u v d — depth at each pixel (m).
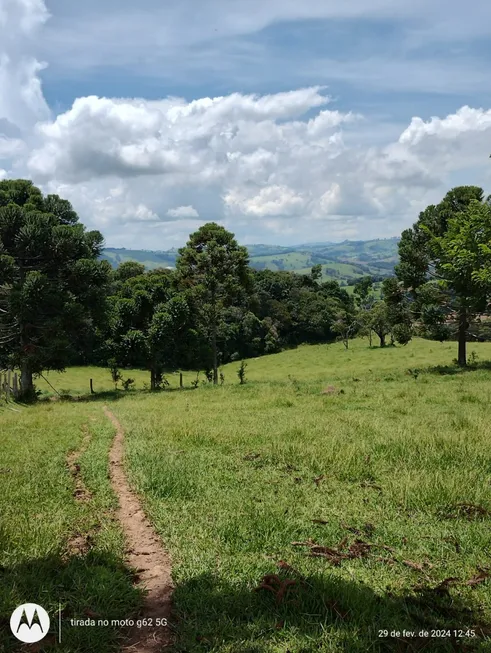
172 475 7.60
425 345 62.22
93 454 9.73
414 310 34.97
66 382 48.97
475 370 30.52
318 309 100.12
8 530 5.48
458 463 8.13
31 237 29.25
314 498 6.64
